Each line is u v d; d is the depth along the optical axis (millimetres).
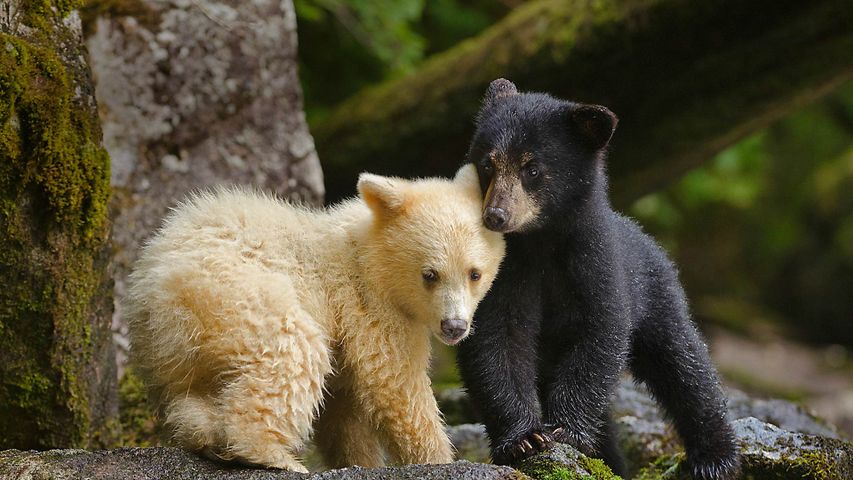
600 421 9453
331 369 8508
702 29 14492
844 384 26172
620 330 9352
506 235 9336
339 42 20062
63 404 9570
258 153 13648
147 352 8516
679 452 11516
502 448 8711
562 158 9188
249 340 8047
